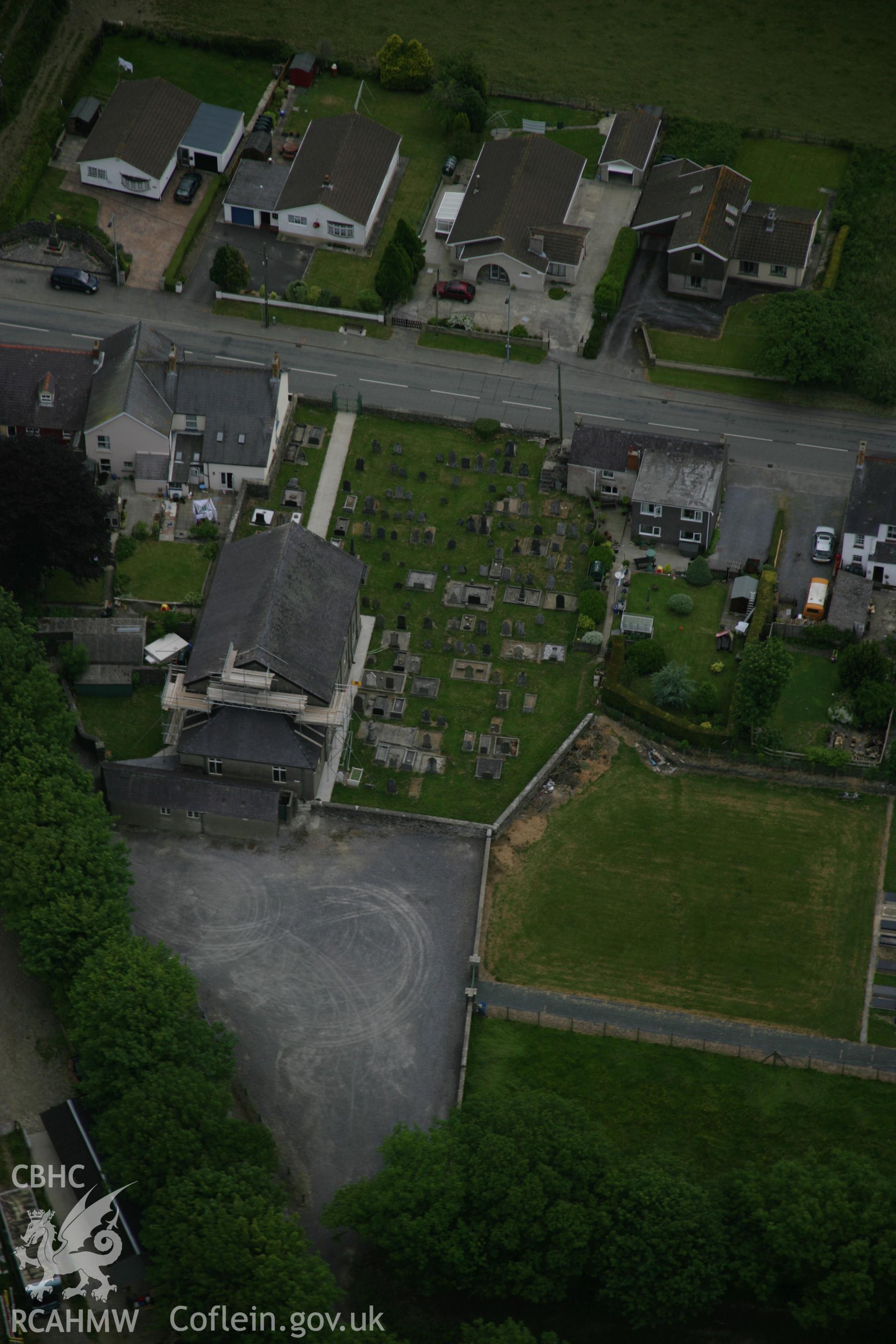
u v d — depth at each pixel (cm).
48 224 17688
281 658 13188
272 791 13175
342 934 12875
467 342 17388
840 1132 12088
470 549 15562
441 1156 10894
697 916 13225
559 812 13812
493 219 17888
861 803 13962
